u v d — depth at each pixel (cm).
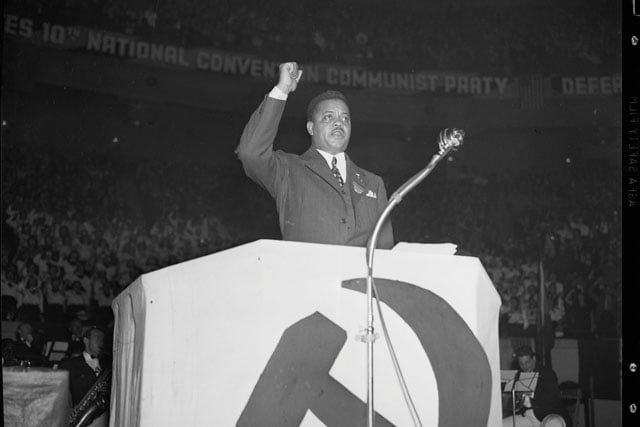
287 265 244
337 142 348
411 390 244
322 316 243
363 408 241
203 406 236
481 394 247
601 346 556
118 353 289
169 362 236
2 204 570
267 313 242
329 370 242
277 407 239
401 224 603
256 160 327
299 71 332
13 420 395
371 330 237
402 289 247
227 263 243
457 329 248
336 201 329
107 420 388
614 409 528
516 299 584
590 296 582
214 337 239
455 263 251
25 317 550
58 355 514
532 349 565
